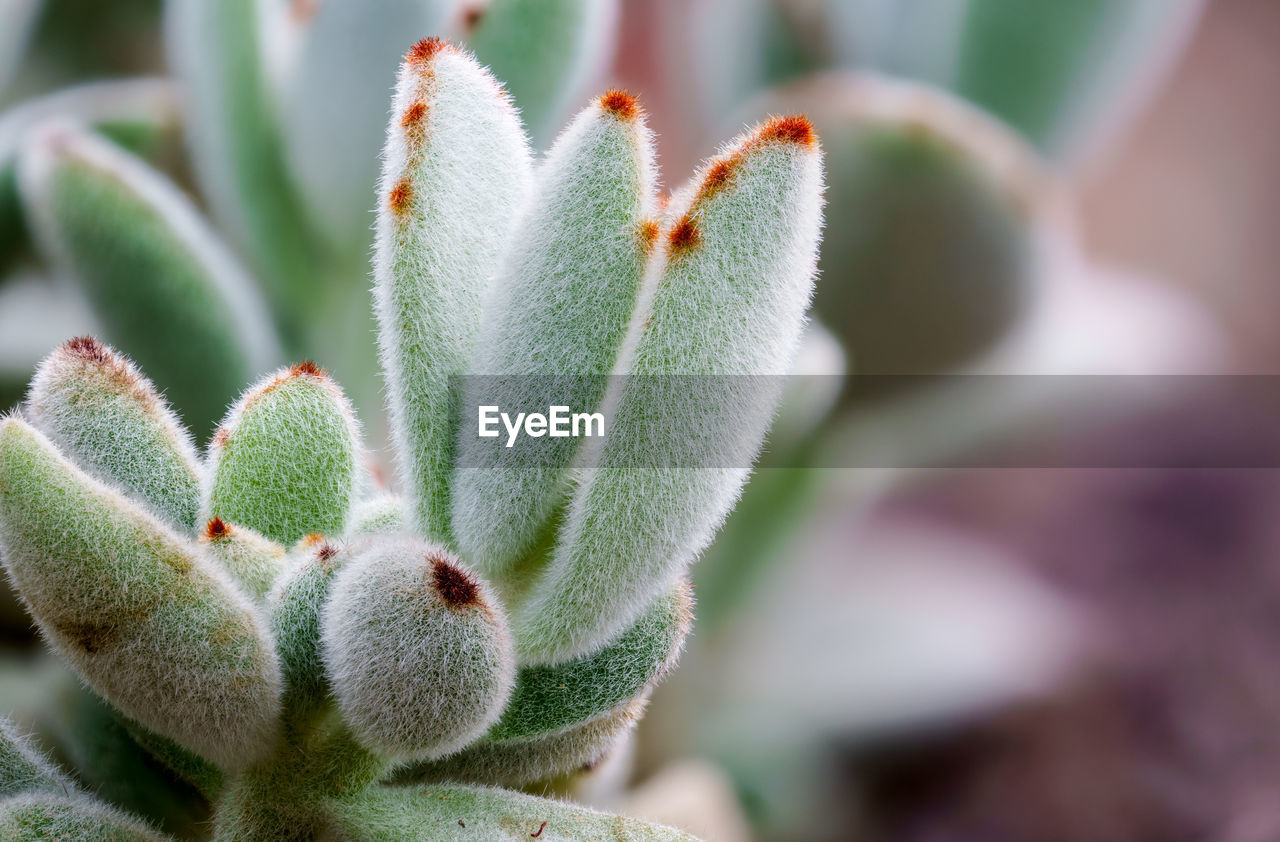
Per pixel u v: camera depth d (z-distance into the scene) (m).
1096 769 0.60
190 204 0.45
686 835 0.32
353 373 0.42
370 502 0.34
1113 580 0.70
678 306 0.31
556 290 0.31
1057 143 0.57
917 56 0.56
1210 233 0.86
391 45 0.40
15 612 0.39
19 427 0.31
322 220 0.42
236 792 0.32
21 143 0.41
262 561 0.32
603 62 0.43
